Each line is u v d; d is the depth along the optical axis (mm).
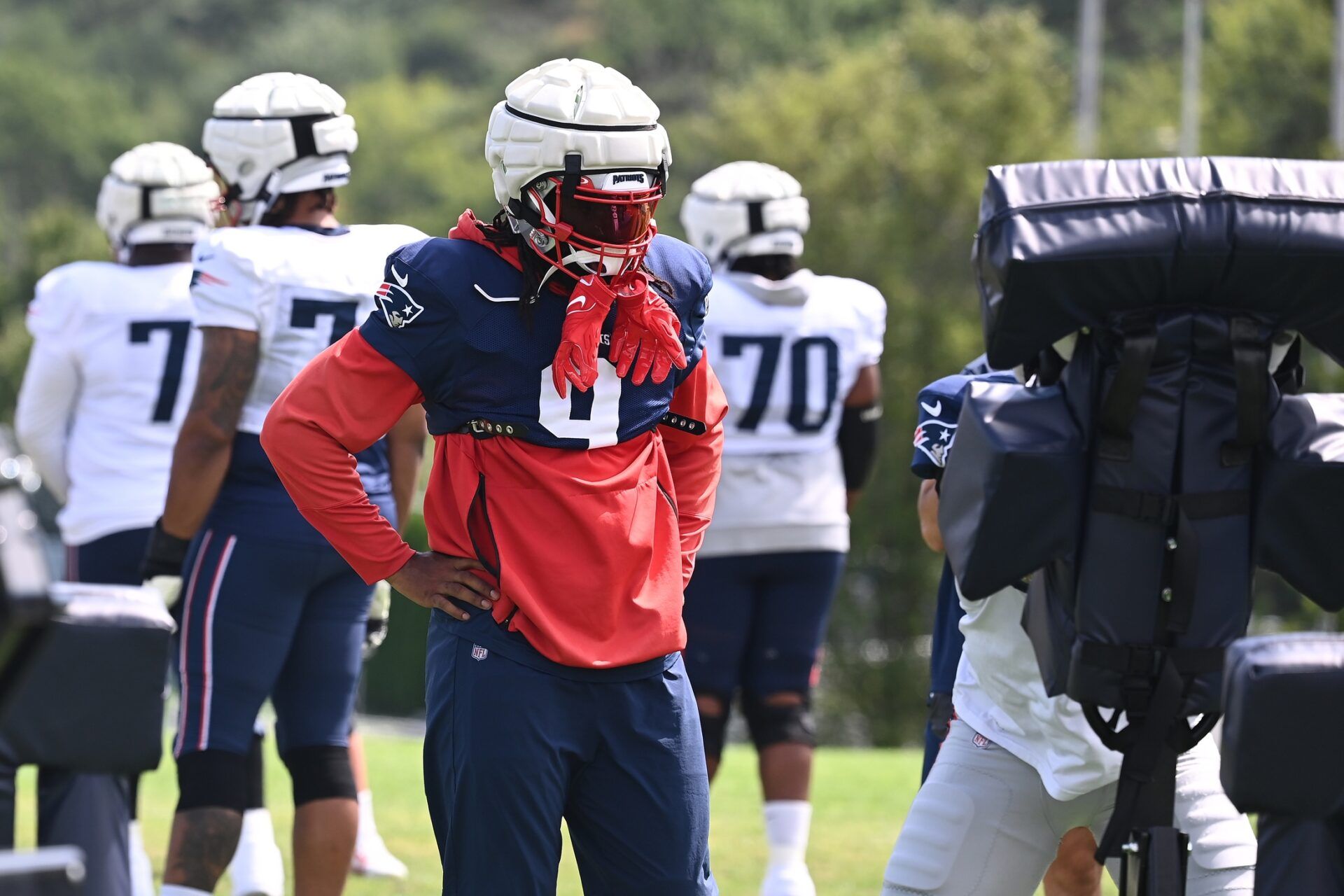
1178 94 180000
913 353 104500
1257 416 11617
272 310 16125
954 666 15375
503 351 11906
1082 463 11719
